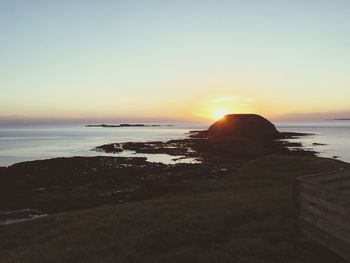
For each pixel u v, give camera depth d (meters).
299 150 84.25
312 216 10.18
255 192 23.75
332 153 81.19
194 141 114.50
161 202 21.44
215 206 18.38
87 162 61.97
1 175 48.94
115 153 90.56
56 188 40.97
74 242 13.53
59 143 135.38
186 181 45.62
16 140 157.38
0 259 12.44
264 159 37.94
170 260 11.21
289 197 20.03
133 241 12.92
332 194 9.26
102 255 11.88
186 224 14.73
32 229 17.36
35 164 58.75
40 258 11.94
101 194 38.06
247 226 14.47
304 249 10.85
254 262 10.82
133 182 44.38
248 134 135.50
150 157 79.38
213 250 11.99
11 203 34.53
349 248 8.62
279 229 13.98
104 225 15.49
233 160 71.00
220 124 147.00
